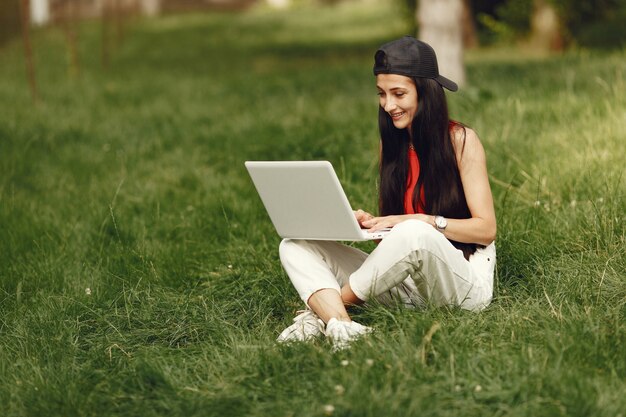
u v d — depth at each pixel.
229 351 4.47
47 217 7.23
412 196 4.69
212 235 6.83
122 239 6.73
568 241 5.47
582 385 3.63
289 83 15.79
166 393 4.01
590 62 12.88
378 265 4.37
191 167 9.04
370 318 4.60
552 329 4.23
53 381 4.22
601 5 19.16
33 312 5.23
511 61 16.31
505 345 4.10
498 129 8.30
